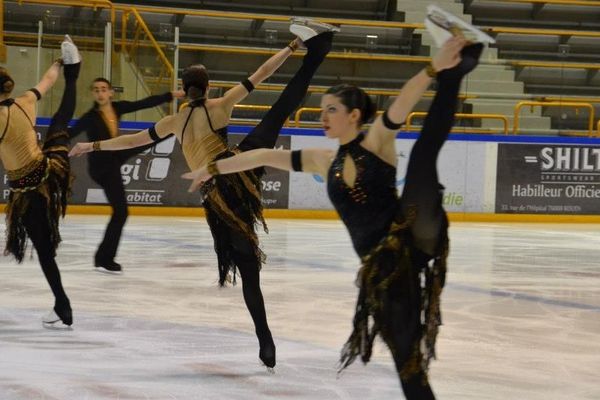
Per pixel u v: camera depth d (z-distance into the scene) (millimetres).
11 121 8898
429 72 4766
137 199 24844
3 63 24812
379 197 5145
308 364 8008
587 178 27328
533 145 26859
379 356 8383
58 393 6824
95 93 13359
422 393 5102
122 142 8555
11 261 14695
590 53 32250
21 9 25562
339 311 10750
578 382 7500
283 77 28594
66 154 9352
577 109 28891
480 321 10352
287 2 32938
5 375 7379
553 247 19281
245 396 6859
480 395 7023
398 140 25953
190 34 29656
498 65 29734
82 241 17609
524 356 8508
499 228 24156
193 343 8828
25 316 10094
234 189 7957
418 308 5098
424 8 33000
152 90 24703
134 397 6754
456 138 26406
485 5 34156
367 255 5160
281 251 17078
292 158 5602
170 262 15070
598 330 9930
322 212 25812
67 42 9305
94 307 10750
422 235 4992
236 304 11156
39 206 9094
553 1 34250
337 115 5270
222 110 8273
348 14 33281
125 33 24859
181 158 25016
